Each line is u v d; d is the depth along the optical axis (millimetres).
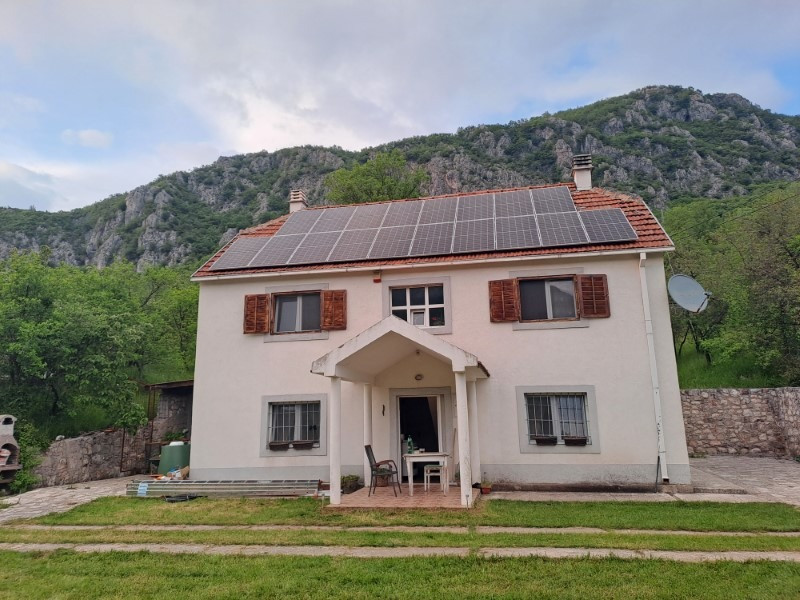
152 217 93562
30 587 5910
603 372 11867
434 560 6438
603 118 105312
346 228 15414
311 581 5820
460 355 9945
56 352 15391
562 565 6125
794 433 16781
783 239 21047
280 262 13891
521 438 11977
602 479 11477
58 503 11484
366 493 11359
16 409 14797
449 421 12609
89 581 6082
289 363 13383
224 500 11609
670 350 11711
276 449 13039
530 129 107812
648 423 11500
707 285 24047
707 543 6973
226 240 87562
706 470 14375
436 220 14922
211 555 7004
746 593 5145
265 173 128500
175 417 19250
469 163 95000
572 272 12414
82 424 17031
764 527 7867
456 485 11984
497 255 12641
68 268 22172
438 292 13195
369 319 13203
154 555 7090
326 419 13008
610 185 71500
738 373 21500
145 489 12328
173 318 25828
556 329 12250
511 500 10500
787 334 19594
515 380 12227
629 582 5531
